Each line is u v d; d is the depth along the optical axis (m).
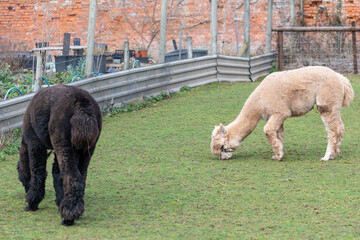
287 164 8.29
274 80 8.55
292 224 5.62
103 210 6.16
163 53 15.19
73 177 5.48
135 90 13.37
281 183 7.22
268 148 9.48
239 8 23.86
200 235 5.32
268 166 8.19
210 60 16.25
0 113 9.48
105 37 24.86
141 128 10.94
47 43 18.75
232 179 7.47
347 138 9.97
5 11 25.00
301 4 22.89
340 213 5.94
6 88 12.78
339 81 8.47
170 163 8.41
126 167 8.17
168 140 9.95
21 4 24.86
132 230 5.47
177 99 14.02
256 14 23.58
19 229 5.50
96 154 8.98
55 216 5.98
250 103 8.62
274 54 19.61
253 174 7.73
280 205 6.28
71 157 5.50
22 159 6.33
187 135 10.33
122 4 24.81
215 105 13.12
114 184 7.28
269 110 8.50
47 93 5.76
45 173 6.15
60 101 5.55
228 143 8.57
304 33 19.81
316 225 5.58
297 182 7.25
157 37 24.67
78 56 16.38
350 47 19.47
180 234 5.34
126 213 6.05
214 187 7.09
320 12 22.88
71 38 24.83
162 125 11.19
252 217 5.88
